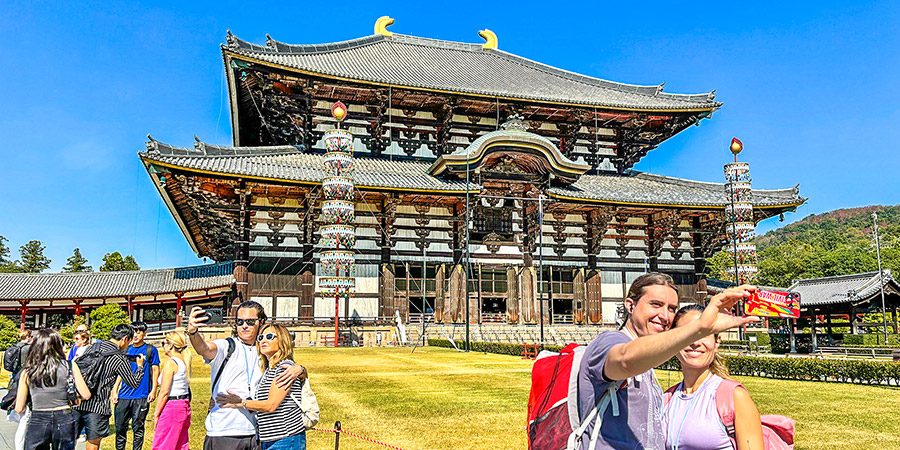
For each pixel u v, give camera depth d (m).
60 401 9.63
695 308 5.34
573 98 57.16
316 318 46.94
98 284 52.75
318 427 15.26
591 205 52.88
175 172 42.03
